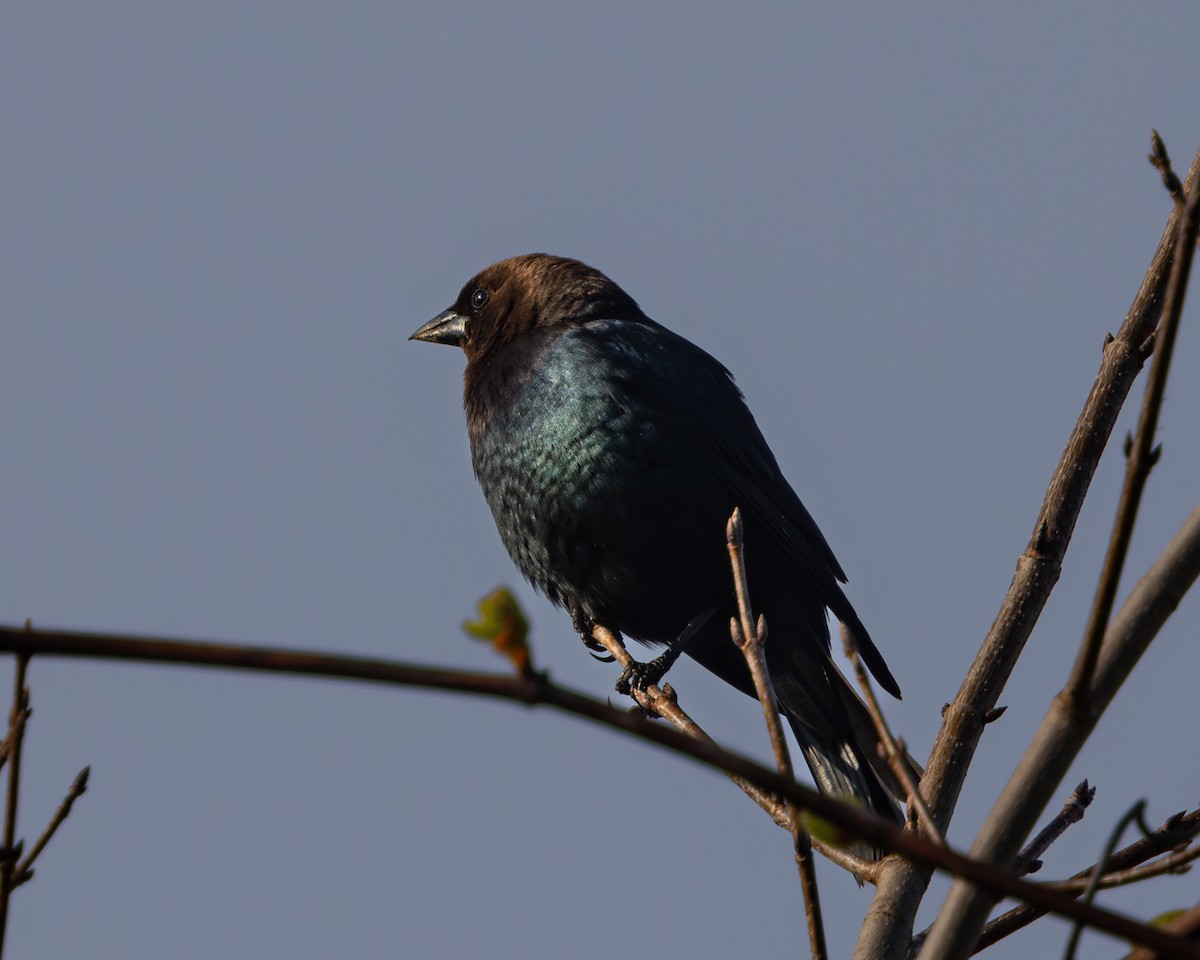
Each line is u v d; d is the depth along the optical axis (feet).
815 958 18.03
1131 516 15.72
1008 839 17.08
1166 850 19.92
